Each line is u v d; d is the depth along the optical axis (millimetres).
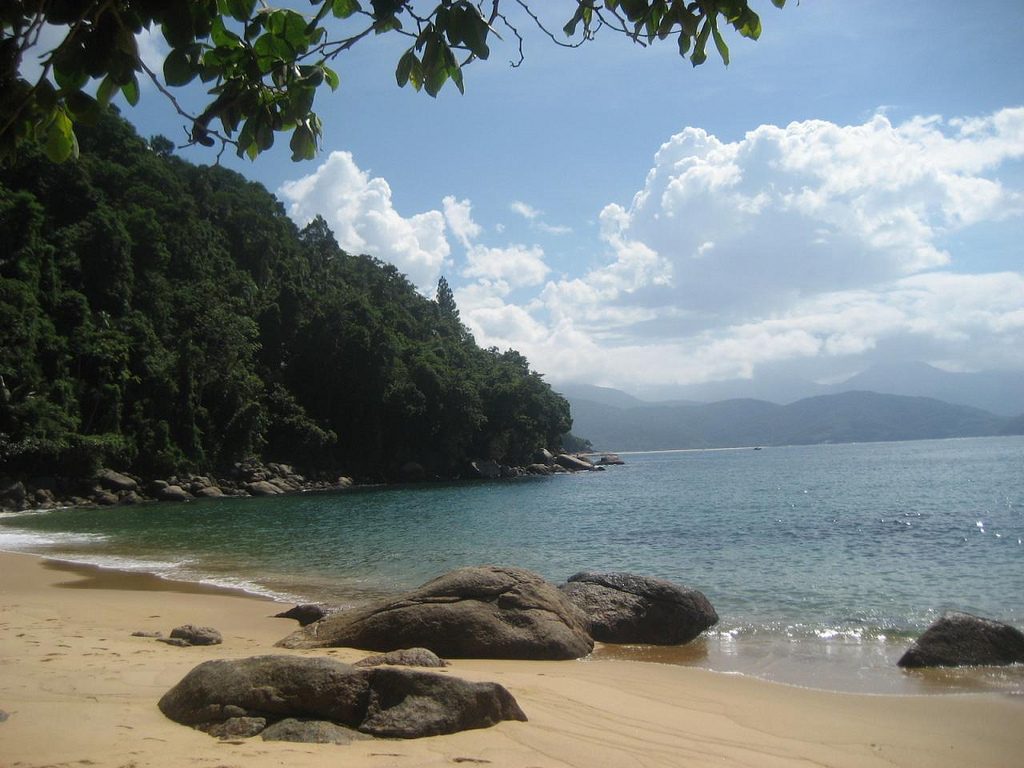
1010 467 75625
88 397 64312
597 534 28422
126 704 6684
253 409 77000
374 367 92250
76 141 3271
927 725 7426
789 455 186125
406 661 9062
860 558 20281
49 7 2764
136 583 18250
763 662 10477
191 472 68688
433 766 5250
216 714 5980
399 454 93562
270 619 13594
